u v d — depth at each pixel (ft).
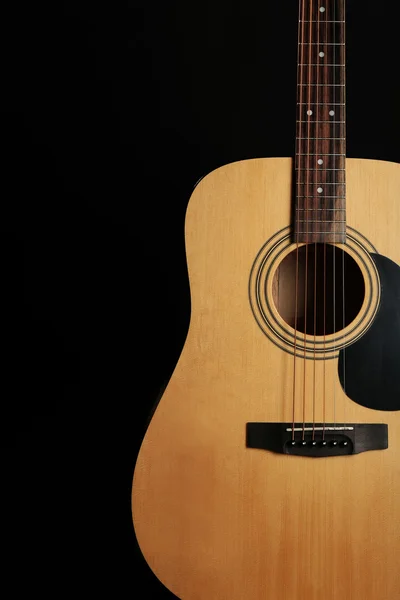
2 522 7.79
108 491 7.90
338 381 5.47
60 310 7.86
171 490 5.34
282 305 5.94
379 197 5.61
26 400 7.83
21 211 7.79
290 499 5.35
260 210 5.55
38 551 7.84
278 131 7.82
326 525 5.34
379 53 7.85
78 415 7.89
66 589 7.85
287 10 7.77
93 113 7.80
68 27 7.74
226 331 5.46
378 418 5.46
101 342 7.91
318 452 5.38
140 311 7.92
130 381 7.93
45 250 7.84
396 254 5.60
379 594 5.32
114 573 7.89
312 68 5.70
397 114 7.89
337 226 5.56
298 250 5.85
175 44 7.78
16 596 7.79
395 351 5.53
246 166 5.56
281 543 5.32
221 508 5.34
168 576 5.32
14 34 7.71
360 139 7.87
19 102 7.74
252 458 5.38
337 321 5.85
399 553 5.35
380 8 7.84
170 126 7.82
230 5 7.75
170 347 7.94
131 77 7.79
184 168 7.84
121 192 7.86
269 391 5.43
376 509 5.37
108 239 7.88
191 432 5.38
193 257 5.50
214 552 5.32
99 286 7.89
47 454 7.85
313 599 5.31
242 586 5.30
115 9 7.75
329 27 5.74
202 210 5.53
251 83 7.79
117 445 7.93
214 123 7.81
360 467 5.40
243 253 5.52
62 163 7.81
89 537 7.88
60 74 7.77
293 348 5.47
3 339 7.80
